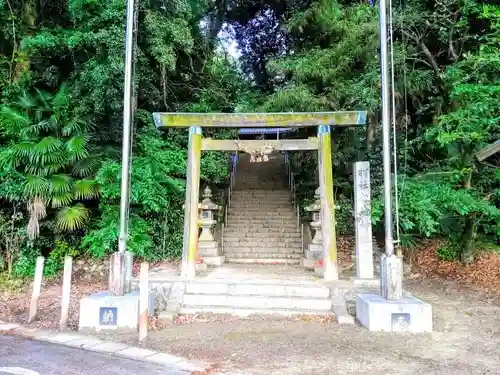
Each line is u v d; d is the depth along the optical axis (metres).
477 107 7.30
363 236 7.97
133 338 5.48
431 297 8.03
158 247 10.63
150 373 4.25
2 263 9.26
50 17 11.13
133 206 10.25
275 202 14.55
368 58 10.49
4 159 8.67
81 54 10.08
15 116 9.10
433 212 8.33
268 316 6.55
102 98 9.27
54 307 7.12
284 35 14.80
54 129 9.52
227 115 8.53
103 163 9.50
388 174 6.13
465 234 9.77
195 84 13.12
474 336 5.62
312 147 8.53
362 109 10.50
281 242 12.14
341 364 4.55
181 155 10.77
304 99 10.64
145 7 9.70
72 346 5.14
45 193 8.91
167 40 10.11
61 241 9.76
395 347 5.14
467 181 8.86
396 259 6.08
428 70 10.43
